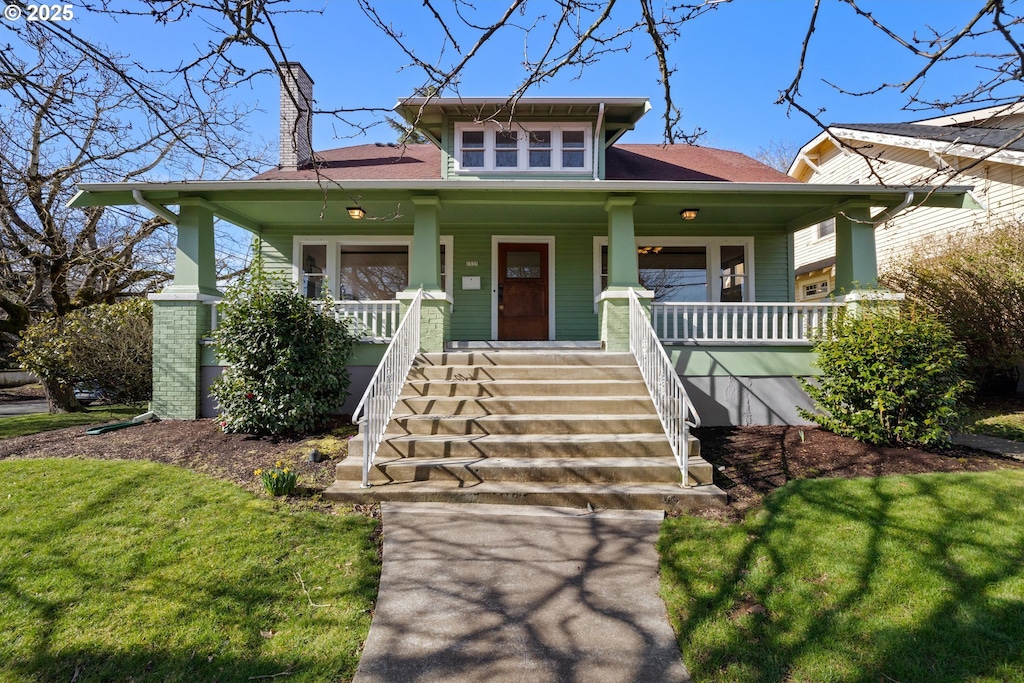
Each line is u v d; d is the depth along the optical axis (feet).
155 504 14.67
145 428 23.39
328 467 17.95
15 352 34.94
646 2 9.80
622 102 31.99
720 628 9.92
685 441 16.31
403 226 34.35
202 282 26.40
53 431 24.23
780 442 21.29
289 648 9.39
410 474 16.65
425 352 25.76
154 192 25.68
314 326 22.33
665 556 12.53
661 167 37.42
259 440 21.04
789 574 11.43
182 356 25.61
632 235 26.78
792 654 9.12
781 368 25.30
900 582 10.84
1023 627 9.40
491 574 11.82
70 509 14.25
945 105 11.09
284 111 35.83
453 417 19.40
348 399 25.94
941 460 18.48
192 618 10.03
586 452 17.83
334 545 12.85
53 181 28.32
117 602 10.43
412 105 31.96
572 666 9.05
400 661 9.16
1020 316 28.91
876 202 27.37
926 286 32.68
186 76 10.75
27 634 9.51
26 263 41.86
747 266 35.32
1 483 16.10
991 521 13.19
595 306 35.19
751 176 36.50
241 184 24.82
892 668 8.66
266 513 14.32
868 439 20.62
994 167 34.65
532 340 34.58
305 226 34.40
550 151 34.12
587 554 12.67
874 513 13.92
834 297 28.07
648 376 21.22
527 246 35.58
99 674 8.68
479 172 33.78
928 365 19.45
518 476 16.58
